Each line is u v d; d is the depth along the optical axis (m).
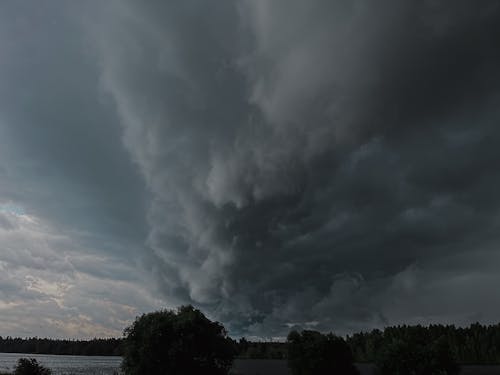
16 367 60.84
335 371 70.62
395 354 73.62
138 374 63.44
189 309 70.44
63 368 174.88
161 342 63.88
